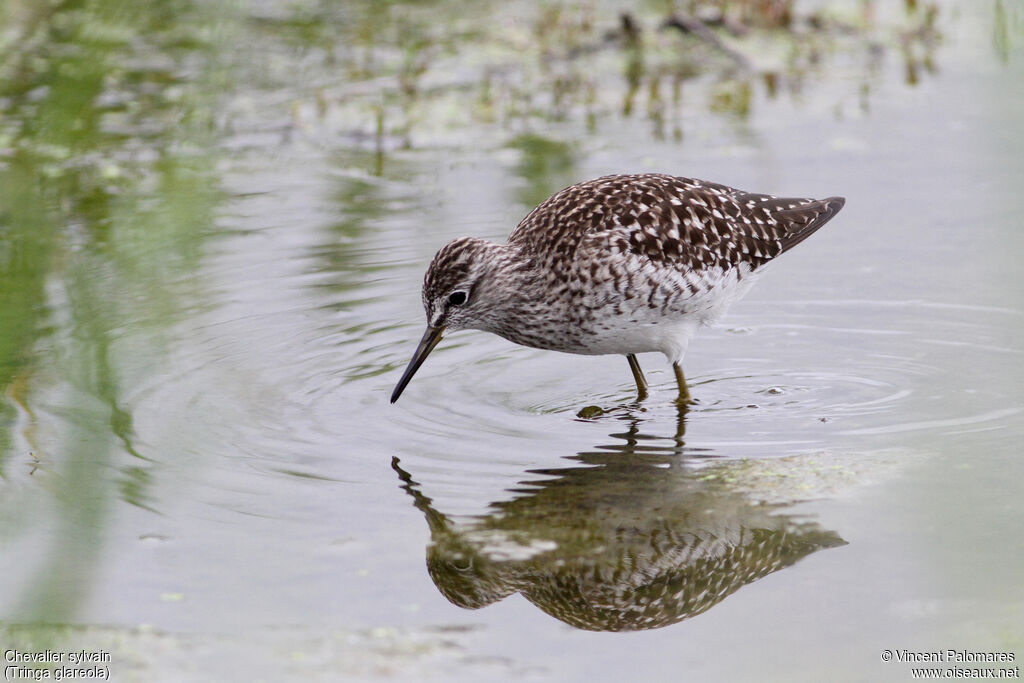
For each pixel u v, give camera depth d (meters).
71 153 18.81
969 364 12.46
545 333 12.69
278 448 11.06
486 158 18.64
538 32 23.12
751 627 8.25
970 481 10.06
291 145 19.31
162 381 12.37
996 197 16.41
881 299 14.07
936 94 20.36
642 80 21.59
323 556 9.30
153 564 9.16
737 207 12.93
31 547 9.35
